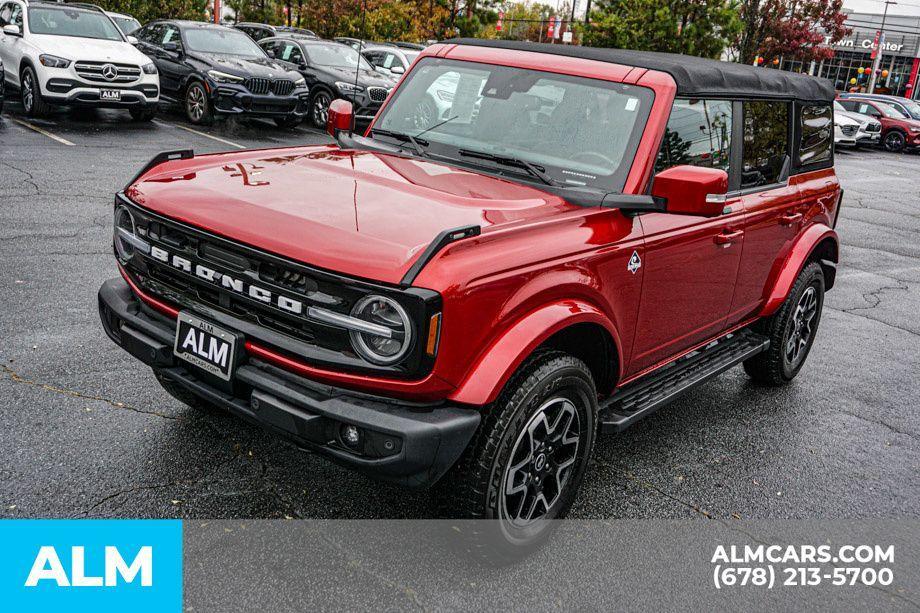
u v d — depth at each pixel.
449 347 2.68
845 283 8.84
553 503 3.34
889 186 18.14
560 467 3.32
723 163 4.19
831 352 6.41
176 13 26.88
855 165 22.27
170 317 3.20
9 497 3.28
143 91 13.34
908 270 9.82
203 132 13.80
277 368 2.88
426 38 27.20
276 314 2.82
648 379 4.09
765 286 4.90
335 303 2.68
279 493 3.51
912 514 4.01
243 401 2.95
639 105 3.67
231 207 3.02
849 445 4.72
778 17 32.84
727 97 4.17
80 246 6.75
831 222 5.57
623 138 3.62
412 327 2.61
